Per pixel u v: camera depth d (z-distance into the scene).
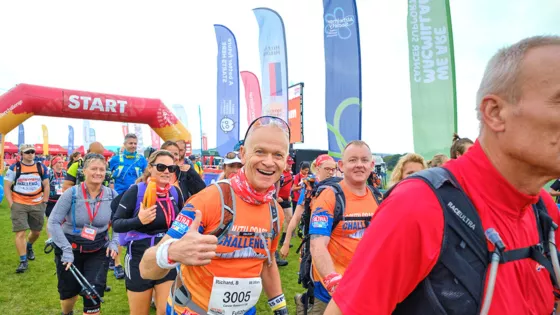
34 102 8.88
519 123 0.89
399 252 0.94
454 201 0.96
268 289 2.18
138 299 3.02
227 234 1.85
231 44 12.30
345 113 6.69
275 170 1.87
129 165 6.26
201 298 1.87
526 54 0.89
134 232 3.13
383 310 0.95
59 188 7.94
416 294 0.98
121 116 10.01
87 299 3.50
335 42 6.81
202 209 1.80
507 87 0.91
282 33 9.12
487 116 0.96
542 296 1.03
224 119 12.23
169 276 3.00
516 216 1.00
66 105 9.23
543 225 1.11
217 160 23.23
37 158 19.44
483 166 0.99
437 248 0.93
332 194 2.83
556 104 0.85
